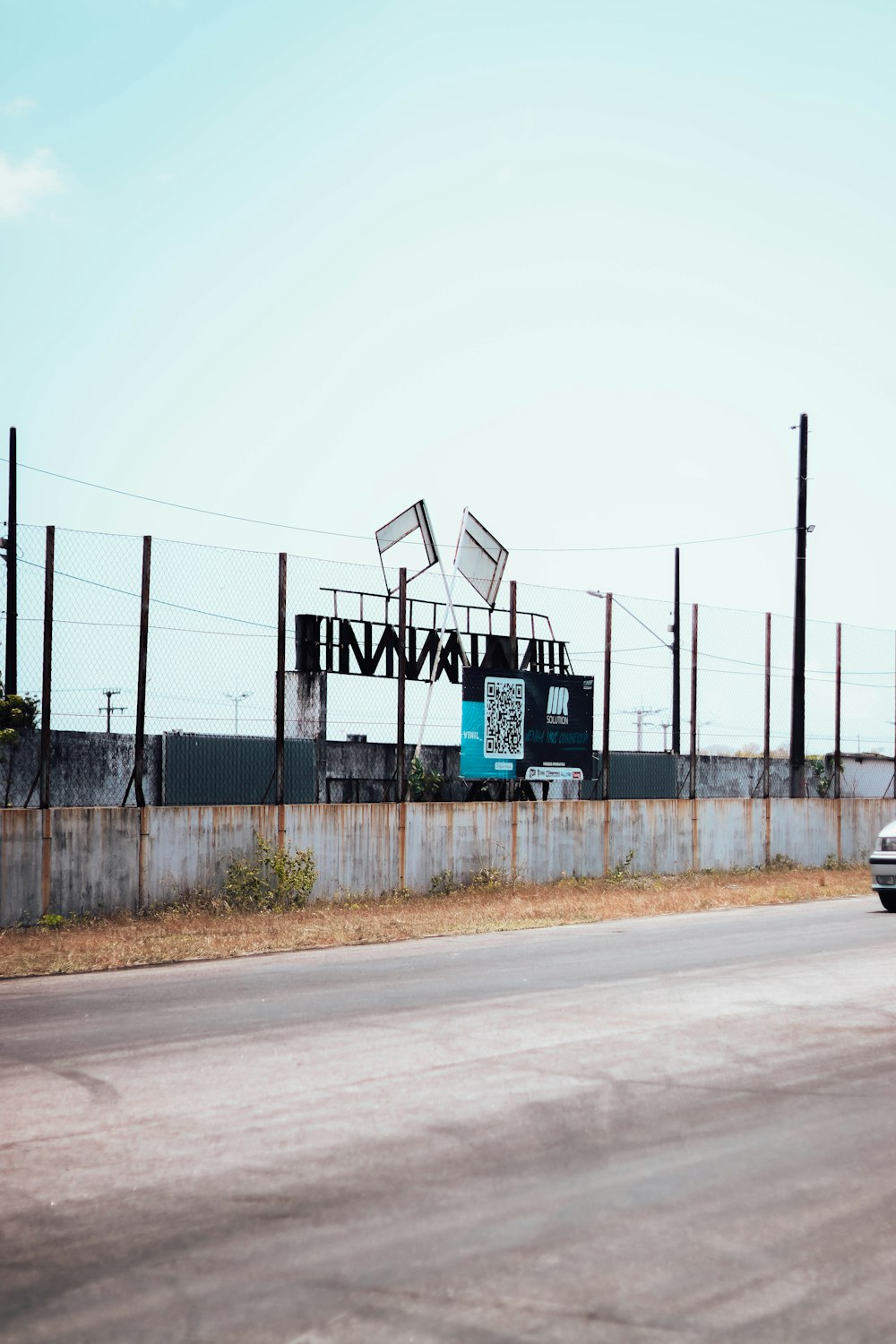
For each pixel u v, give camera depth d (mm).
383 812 21516
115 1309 4238
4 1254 4766
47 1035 9109
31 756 21891
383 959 13664
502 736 24250
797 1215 5160
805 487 32000
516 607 24703
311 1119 6645
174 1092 7254
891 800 32844
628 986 11195
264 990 11234
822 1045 8516
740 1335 4023
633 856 25875
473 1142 6207
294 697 24984
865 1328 4082
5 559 24688
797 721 31547
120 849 18141
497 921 18062
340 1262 4637
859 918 18516
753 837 28734
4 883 16938
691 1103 6961
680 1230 4977
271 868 19734
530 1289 4383
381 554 26531
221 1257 4699
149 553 18875
